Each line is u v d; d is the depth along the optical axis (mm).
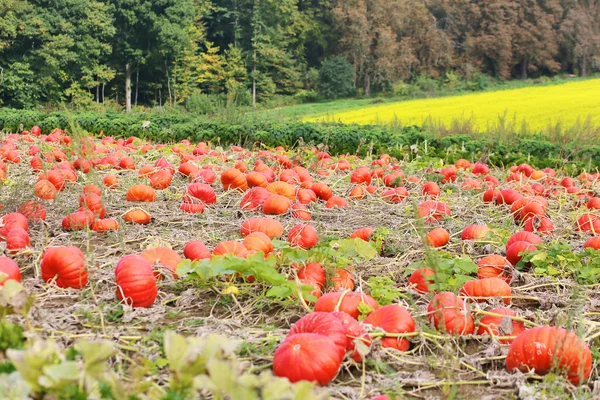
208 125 19469
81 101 52406
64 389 1893
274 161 11336
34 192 6438
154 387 2479
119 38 60062
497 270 4766
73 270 4152
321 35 83312
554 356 2949
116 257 5094
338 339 3117
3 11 50938
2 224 5262
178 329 3611
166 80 65875
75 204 7016
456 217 7355
